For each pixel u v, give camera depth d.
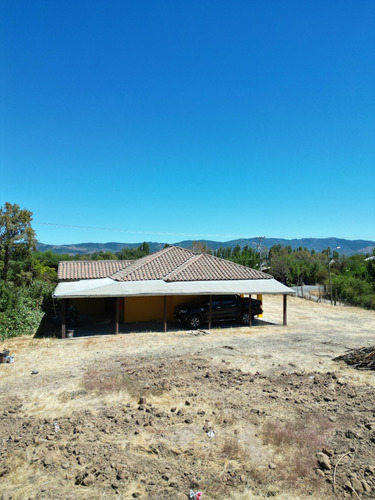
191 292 17.34
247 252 65.12
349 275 40.62
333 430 6.72
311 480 5.18
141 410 7.69
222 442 6.28
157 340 15.48
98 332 17.27
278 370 11.00
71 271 25.47
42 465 5.54
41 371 10.91
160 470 5.41
